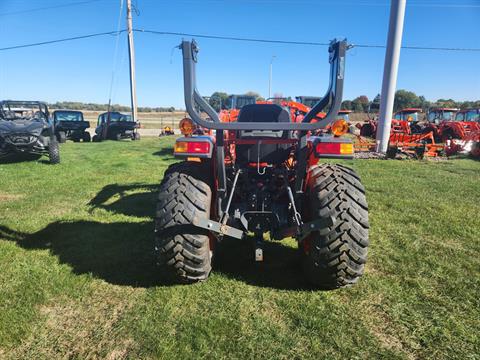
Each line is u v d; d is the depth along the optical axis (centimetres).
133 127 1939
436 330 235
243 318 247
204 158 302
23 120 984
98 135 1992
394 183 686
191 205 268
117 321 244
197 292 279
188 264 273
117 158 1025
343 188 269
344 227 258
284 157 330
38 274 305
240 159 333
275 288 287
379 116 1246
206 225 256
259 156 328
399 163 995
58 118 1967
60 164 899
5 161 945
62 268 317
